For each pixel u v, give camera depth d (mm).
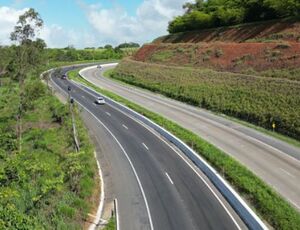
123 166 38969
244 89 60438
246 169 34375
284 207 26922
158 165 38719
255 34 80750
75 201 28875
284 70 62250
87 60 157125
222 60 78062
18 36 49969
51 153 42656
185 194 31719
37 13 49531
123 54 174375
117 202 30875
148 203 30406
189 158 40406
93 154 41750
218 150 40031
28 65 53344
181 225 26672
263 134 46781
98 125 55375
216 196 30984
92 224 27500
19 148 44469
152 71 89438
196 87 69688
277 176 33781
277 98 53438
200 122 53625
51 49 145875
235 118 54875
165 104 66375
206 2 120125
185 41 102000
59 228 25109
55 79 102562
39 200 28391
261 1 85750
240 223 26609
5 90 70375
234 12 93062
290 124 46688
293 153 39625
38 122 57656
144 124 55250
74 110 57562
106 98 72750
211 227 26250
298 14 78312
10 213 23141
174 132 48656
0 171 31312
